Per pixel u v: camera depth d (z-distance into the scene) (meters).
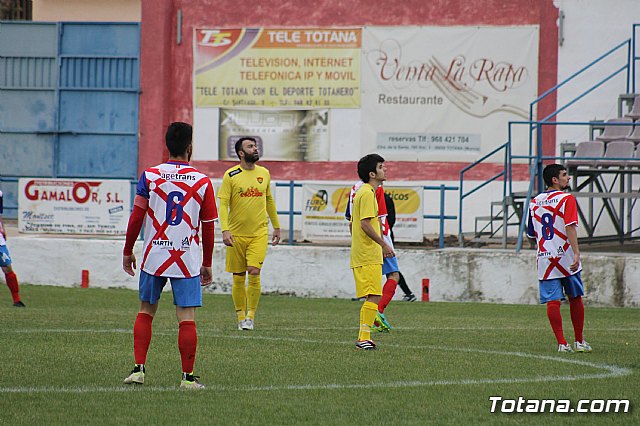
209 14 73.12
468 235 61.97
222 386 24.56
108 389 23.81
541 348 32.81
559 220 31.95
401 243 56.81
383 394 23.83
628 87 66.81
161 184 23.73
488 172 70.69
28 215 55.44
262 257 37.28
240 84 73.00
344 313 44.75
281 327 38.34
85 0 77.50
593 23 69.50
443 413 21.77
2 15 77.88
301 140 72.56
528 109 70.50
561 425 20.89
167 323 38.78
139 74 73.62
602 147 58.28
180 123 24.19
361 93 71.94
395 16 71.56
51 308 44.22
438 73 71.25
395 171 71.69
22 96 74.88
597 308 49.38
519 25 70.50
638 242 65.75
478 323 41.19
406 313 45.38
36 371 26.25
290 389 24.30
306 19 72.31
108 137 74.19
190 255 23.83
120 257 54.78
